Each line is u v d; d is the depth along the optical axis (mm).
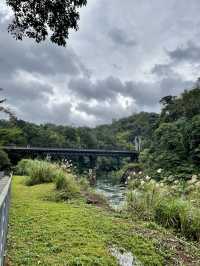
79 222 6863
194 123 49375
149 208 9375
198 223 7727
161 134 59781
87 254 4871
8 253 4691
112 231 6387
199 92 79000
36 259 4508
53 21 6645
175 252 5961
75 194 11852
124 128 172625
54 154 69625
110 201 13070
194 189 11031
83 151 73688
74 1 6410
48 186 13500
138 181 12703
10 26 6785
